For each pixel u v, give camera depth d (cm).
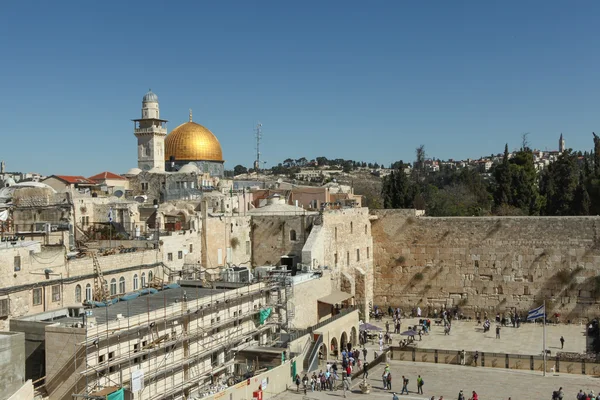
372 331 8150
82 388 4147
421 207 12419
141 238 7112
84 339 4172
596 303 8588
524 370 6519
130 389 4406
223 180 13262
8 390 4103
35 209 7106
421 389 5712
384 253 9606
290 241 8431
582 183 11406
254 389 5253
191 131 14150
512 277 8969
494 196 12400
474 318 9125
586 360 6366
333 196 11931
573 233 8712
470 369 6575
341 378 6156
